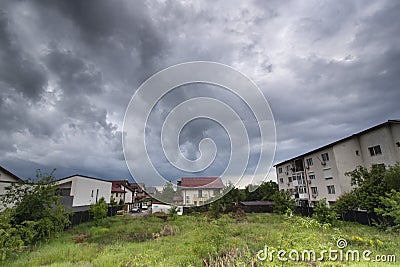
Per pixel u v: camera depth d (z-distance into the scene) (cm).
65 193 1550
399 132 1338
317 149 1903
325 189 1847
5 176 1196
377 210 862
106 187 2131
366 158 1523
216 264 440
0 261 534
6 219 635
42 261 535
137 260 482
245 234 780
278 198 1677
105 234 941
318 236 396
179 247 617
